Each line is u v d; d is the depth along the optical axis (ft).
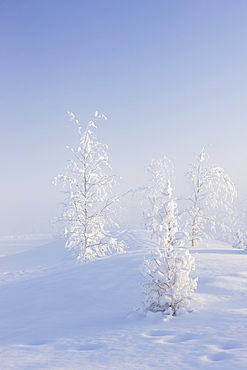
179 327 19.02
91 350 15.75
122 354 14.76
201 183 84.53
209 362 12.83
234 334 16.55
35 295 34.22
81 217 71.87
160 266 25.27
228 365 12.29
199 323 19.58
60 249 115.85
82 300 30.42
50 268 77.71
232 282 31.68
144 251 55.16
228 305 25.07
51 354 15.44
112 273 38.81
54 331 20.70
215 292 29.07
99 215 72.90
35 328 22.39
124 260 45.55
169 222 26.45
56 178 70.54
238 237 104.37
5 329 23.50
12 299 34.91
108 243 73.15
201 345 15.20
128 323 21.65
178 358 13.65
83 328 20.97
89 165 73.61
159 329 18.92
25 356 15.31
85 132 73.67
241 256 47.47
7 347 17.39
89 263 49.78
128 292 31.37
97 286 34.17
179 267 25.00
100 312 26.25
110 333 18.83
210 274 35.01
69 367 13.42
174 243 26.25
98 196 73.05
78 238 73.26
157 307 24.35
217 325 18.65
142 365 13.15
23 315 27.76
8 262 104.99
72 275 41.29
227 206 83.92
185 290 24.20
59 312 27.43
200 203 83.92
